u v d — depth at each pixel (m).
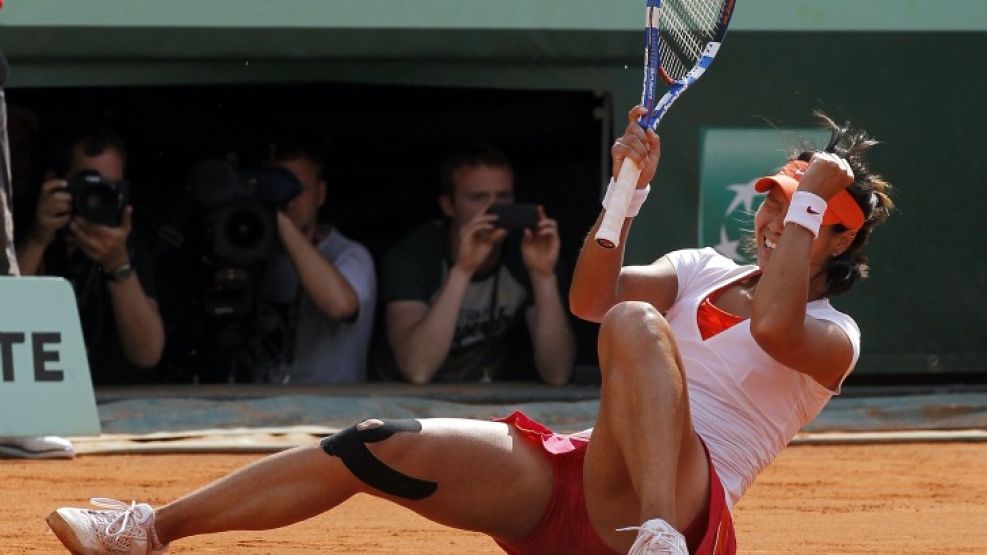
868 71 35.56
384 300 36.56
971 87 35.88
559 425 31.11
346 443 11.80
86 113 38.44
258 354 35.41
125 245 32.69
